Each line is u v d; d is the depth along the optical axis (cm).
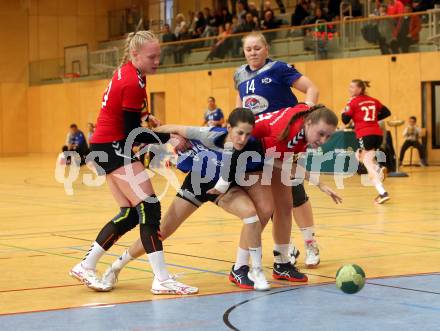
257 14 3281
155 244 659
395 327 522
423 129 2650
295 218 786
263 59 773
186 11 4100
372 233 1028
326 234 1023
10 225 1195
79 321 553
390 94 2753
